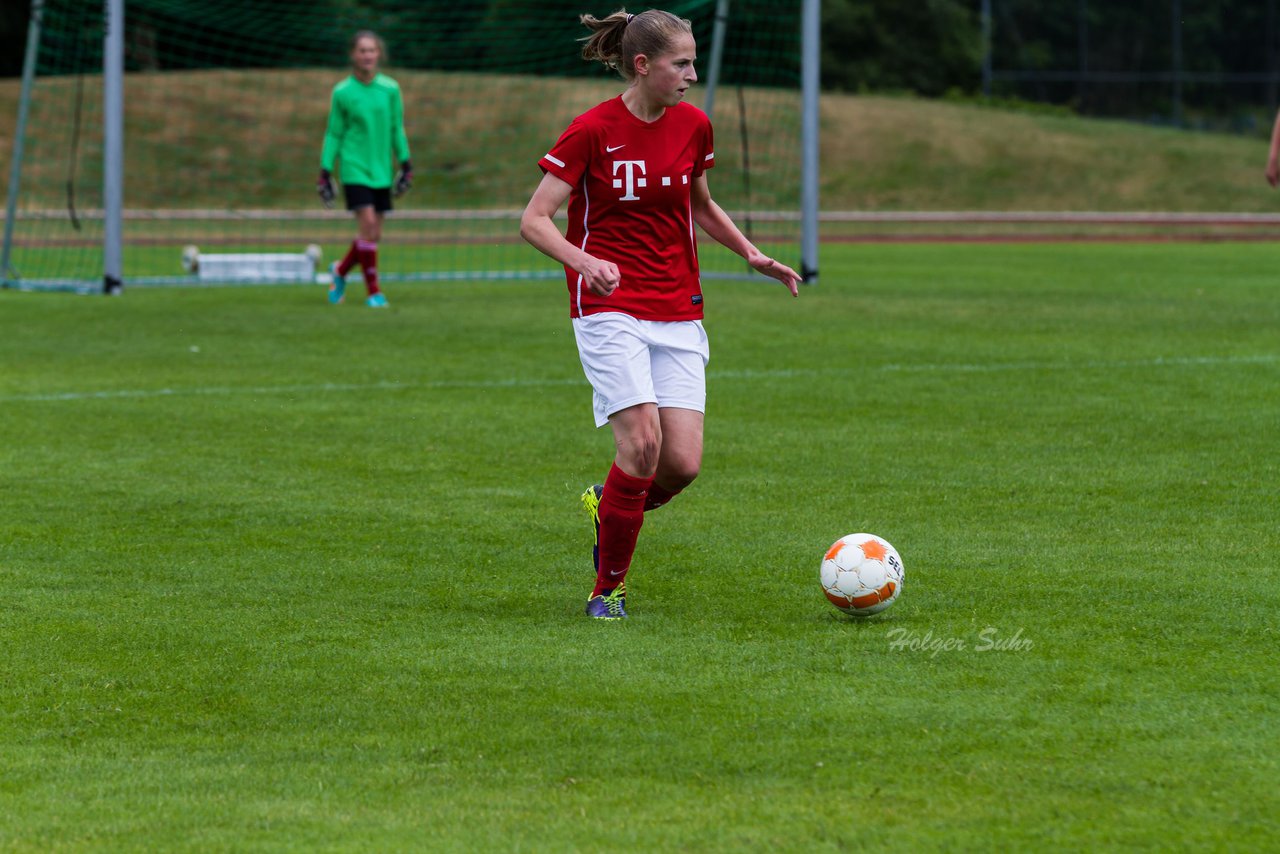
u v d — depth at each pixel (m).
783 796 12.01
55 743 13.41
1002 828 11.40
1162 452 27.56
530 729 13.62
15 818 11.73
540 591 18.81
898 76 189.88
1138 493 24.12
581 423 31.28
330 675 15.28
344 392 35.38
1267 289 63.34
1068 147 142.50
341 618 17.50
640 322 17.56
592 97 136.00
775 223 109.44
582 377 37.69
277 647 16.28
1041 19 189.00
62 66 67.00
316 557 20.55
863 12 187.88
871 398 34.12
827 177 136.75
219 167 128.50
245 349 43.19
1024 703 14.18
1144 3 184.88
